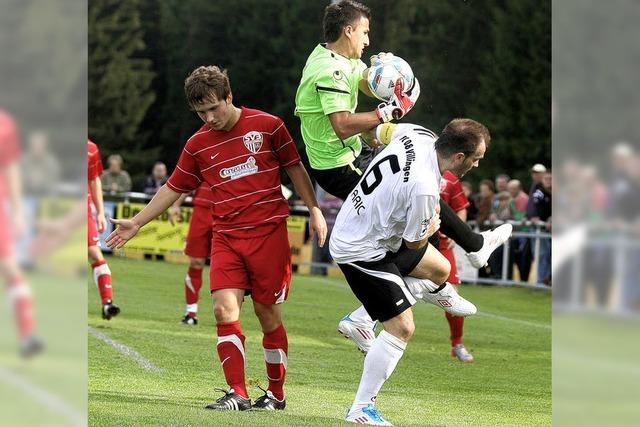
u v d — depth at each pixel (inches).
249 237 467.2
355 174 503.8
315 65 495.8
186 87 454.3
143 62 2856.8
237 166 464.4
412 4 2498.8
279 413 457.4
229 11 2775.6
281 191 473.7
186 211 1598.2
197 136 471.5
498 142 2250.2
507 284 1419.8
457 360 764.0
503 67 2268.7
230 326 467.8
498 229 546.6
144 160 2802.7
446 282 530.9
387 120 484.4
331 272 1544.0
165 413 430.3
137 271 1360.7
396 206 434.9
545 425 499.8
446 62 2453.2
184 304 1023.6
